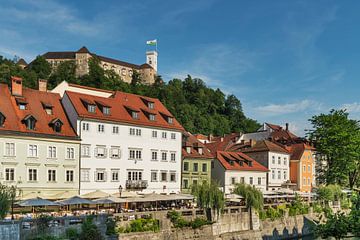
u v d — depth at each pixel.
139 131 68.50
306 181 103.88
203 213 55.81
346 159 86.19
